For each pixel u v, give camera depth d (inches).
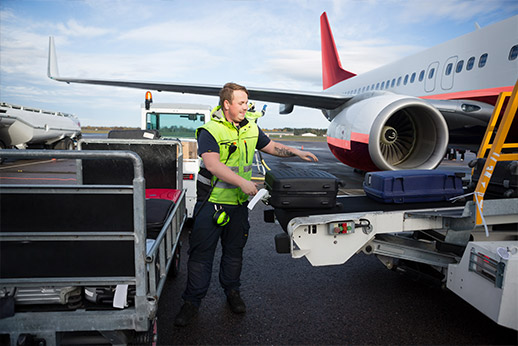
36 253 55.3
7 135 456.8
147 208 82.0
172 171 119.8
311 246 86.0
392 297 102.1
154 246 61.8
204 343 78.0
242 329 84.2
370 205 98.5
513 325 70.1
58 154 51.3
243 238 94.1
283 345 77.4
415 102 223.0
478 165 99.0
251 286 109.6
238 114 82.0
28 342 55.6
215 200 87.1
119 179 115.3
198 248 87.8
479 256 75.9
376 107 231.6
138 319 56.7
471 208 85.8
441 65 297.0
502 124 81.0
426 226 91.3
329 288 108.2
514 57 219.5
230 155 86.1
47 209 54.4
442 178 100.6
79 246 55.6
